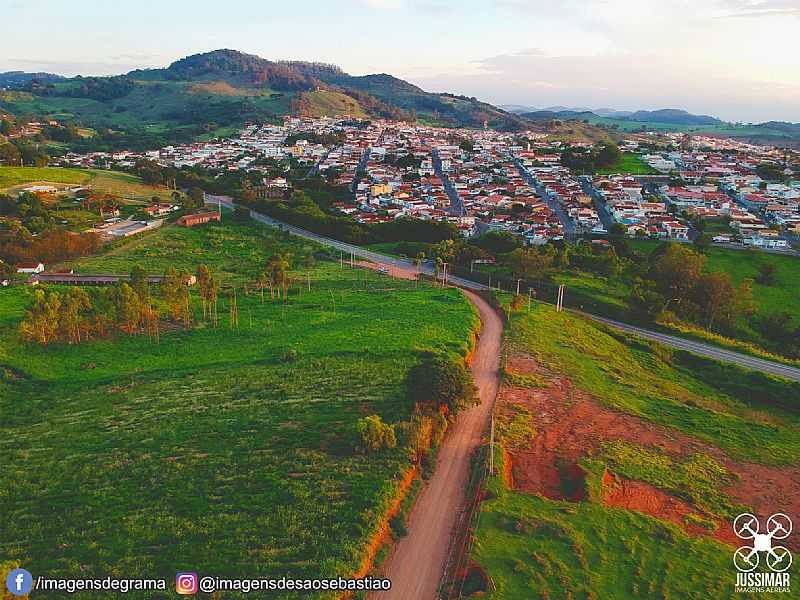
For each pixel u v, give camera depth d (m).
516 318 103.06
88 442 55.88
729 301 127.62
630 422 65.69
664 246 166.75
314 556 38.66
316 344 83.06
